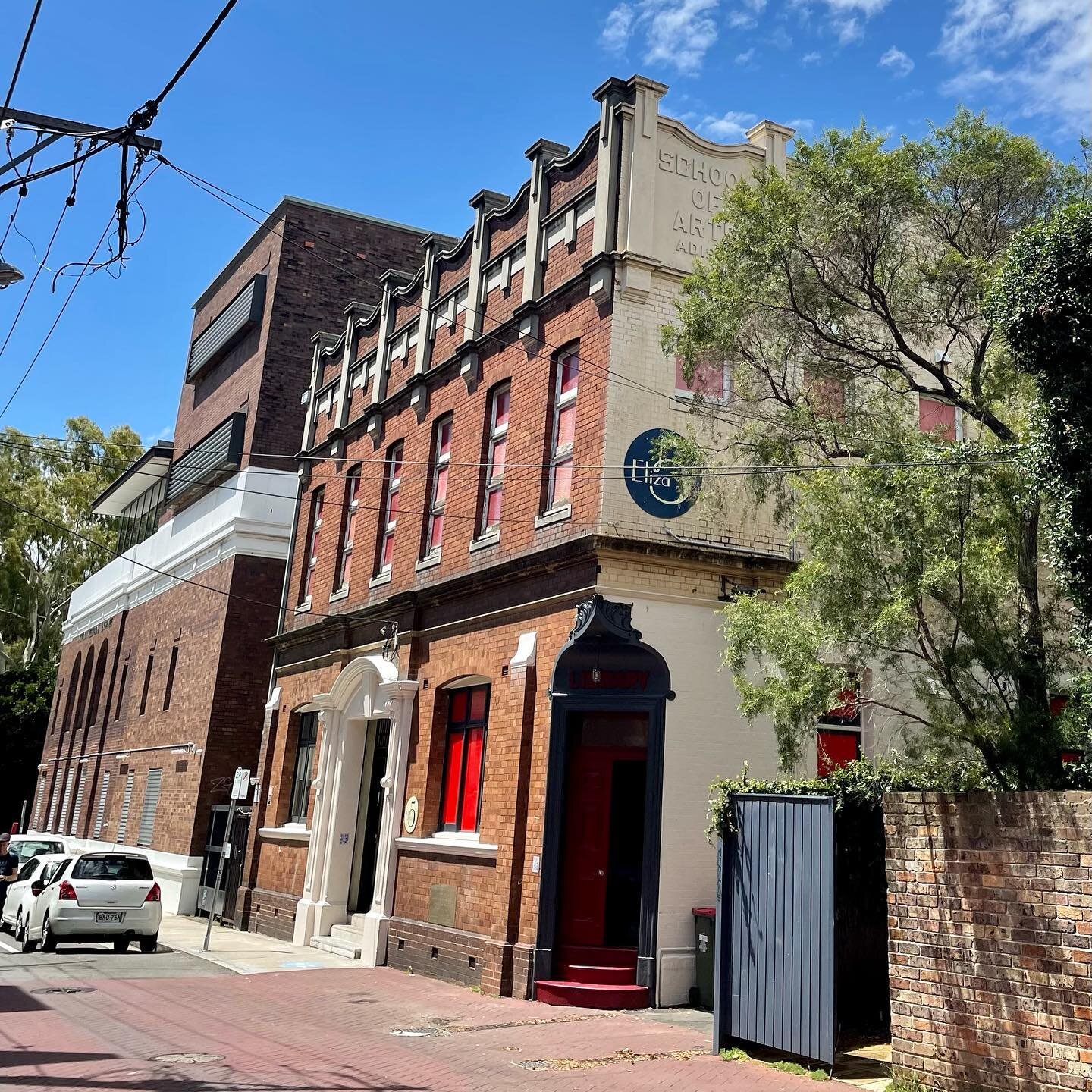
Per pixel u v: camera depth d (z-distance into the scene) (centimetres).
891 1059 885
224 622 2673
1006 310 868
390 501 2112
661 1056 1030
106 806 3384
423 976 1591
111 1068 923
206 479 3128
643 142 1530
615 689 1403
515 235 1773
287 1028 1166
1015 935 802
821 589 971
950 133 1135
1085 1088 740
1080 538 827
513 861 1434
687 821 1353
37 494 5091
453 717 1738
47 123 1026
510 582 1585
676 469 1376
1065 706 974
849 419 1152
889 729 1446
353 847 2025
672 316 1502
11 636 5184
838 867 1063
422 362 2006
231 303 3234
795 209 1142
